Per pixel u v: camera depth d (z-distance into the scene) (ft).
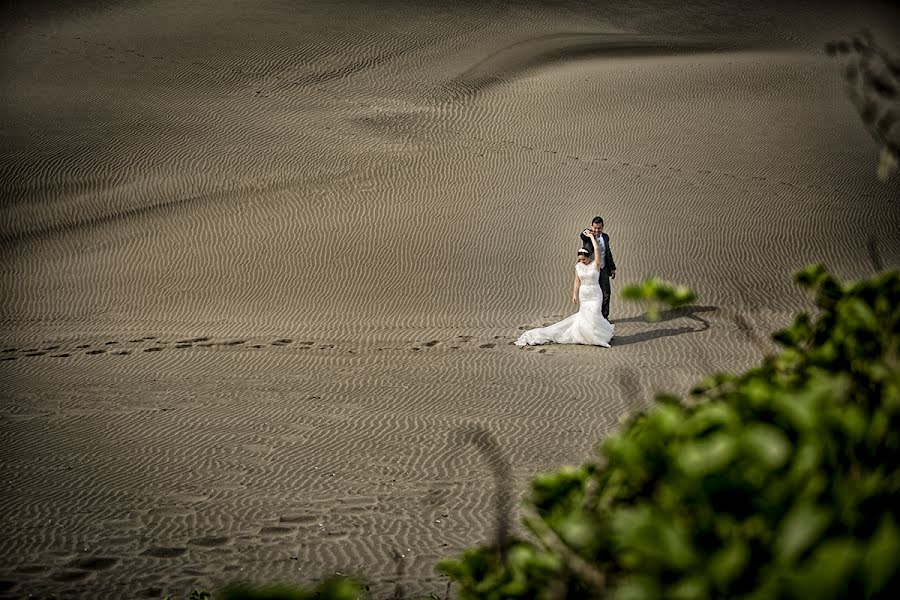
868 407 7.38
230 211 114.73
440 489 43.11
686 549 5.34
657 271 95.35
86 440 53.83
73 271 102.01
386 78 174.81
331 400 61.16
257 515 40.83
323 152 131.54
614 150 130.72
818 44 231.91
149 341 81.30
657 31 242.17
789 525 4.91
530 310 88.28
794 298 87.71
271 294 94.58
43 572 35.12
